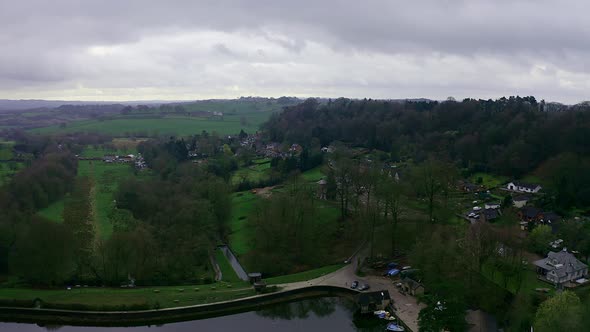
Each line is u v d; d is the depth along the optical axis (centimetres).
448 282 8188
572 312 6638
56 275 10206
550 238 11856
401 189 12362
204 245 11956
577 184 15075
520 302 8356
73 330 8988
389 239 11975
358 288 10006
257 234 12400
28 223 11219
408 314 8756
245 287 10231
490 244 9669
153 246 10994
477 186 17300
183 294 9794
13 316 9281
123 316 9119
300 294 10075
